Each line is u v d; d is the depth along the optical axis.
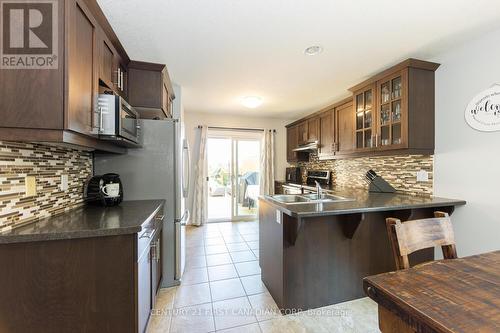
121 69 1.99
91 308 1.19
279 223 1.91
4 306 1.10
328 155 3.53
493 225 1.81
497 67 1.77
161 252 2.16
